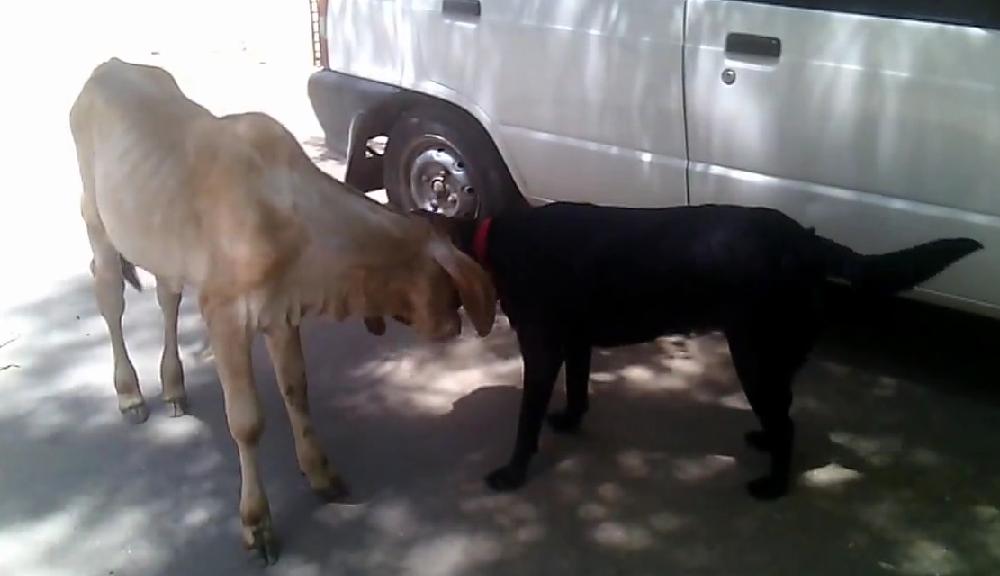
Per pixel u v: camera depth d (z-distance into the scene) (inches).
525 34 189.8
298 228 127.3
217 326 130.3
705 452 159.3
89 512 147.1
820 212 165.0
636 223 144.3
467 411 171.0
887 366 182.9
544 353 146.8
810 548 137.7
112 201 142.4
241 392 131.7
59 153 309.6
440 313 136.9
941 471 153.3
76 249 238.8
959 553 136.3
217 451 160.7
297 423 143.9
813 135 161.9
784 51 161.2
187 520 145.2
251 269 125.9
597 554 137.0
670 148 177.8
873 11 153.3
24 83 389.4
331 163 284.4
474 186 208.5
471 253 151.4
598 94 183.0
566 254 144.4
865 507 145.8
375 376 182.9
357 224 129.9
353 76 224.4
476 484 151.9
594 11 179.8
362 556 137.2
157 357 189.6
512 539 140.2
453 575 133.5
